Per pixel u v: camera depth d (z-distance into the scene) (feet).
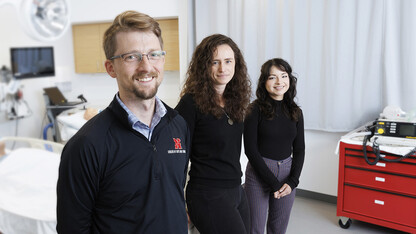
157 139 3.06
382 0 8.15
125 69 2.71
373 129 7.94
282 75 5.75
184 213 3.28
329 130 9.24
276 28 9.71
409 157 7.07
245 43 10.02
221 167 4.41
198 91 4.42
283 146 5.86
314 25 9.02
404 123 7.30
